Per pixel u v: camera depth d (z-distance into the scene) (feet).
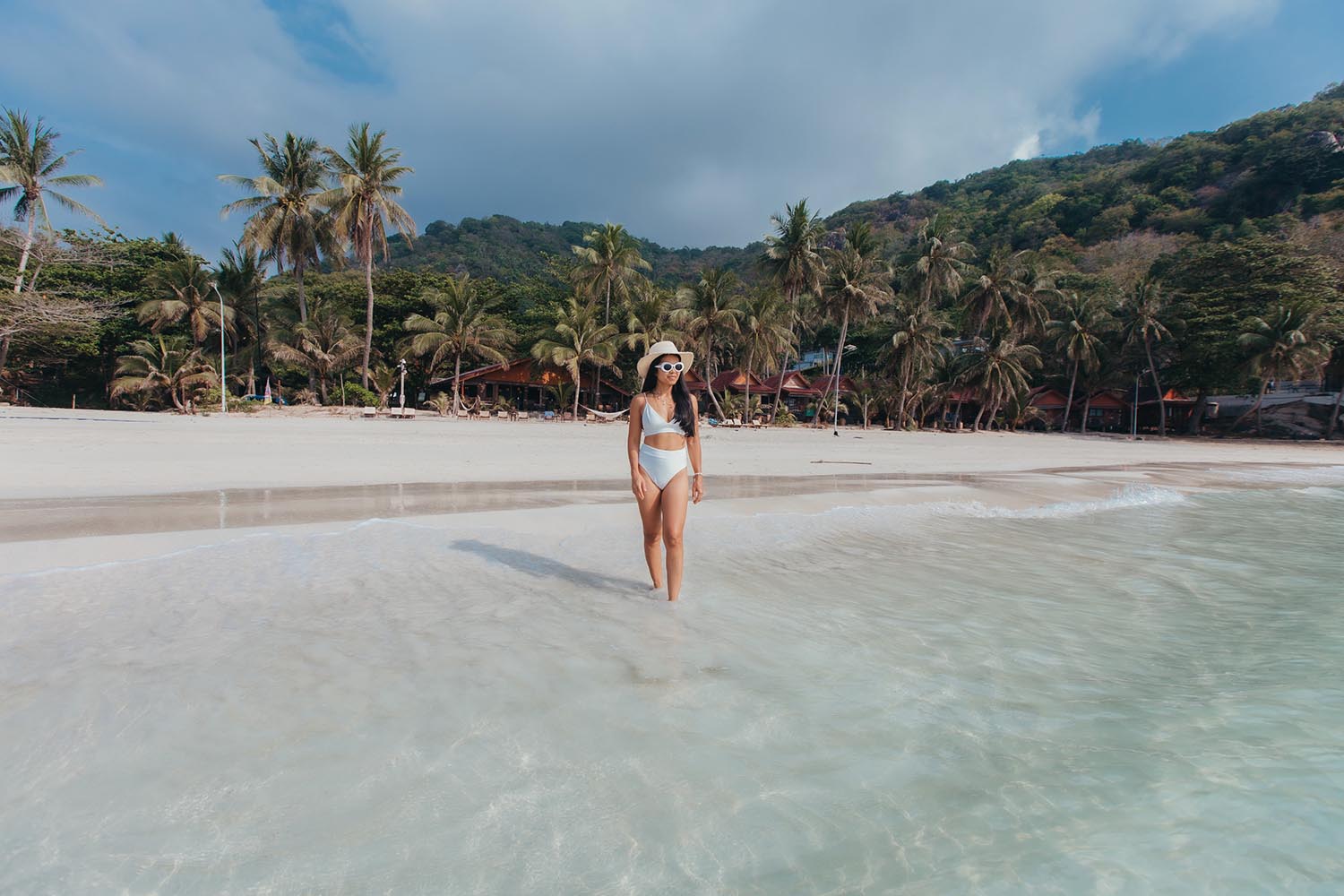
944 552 18.13
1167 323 156.76
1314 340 136.15
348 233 113.09
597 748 6.87
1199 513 28.35
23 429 52.54
